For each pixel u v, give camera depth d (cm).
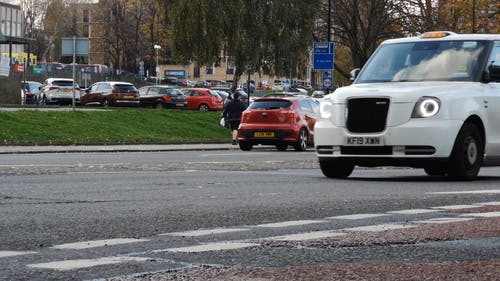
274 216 1079
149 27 16250
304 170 2148
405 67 1936
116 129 5181
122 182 1683
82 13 19662
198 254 766
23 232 932
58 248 809
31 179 1769
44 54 18988
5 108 5997
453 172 1783
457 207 1159
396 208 1173
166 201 1283
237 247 804
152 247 815
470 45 1939
